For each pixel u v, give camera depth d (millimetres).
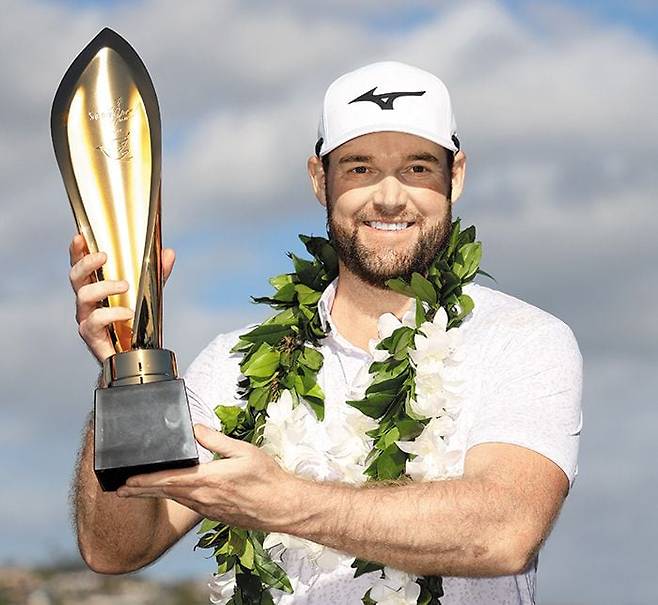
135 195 3293
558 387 3803
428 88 4141
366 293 4176
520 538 3502
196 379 4320
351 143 4098
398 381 3984
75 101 3314
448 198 4164
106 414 3045
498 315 4012
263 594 3969
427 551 3420
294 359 4191
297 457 4004
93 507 3934
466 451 3773
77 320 3385
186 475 3109
